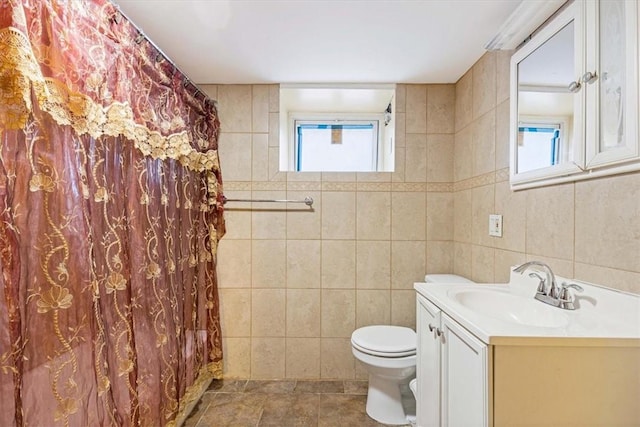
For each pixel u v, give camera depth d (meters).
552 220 1.23
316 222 2.20
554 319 1.07
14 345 0.79
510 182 1.48
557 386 0.82
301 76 2.07
